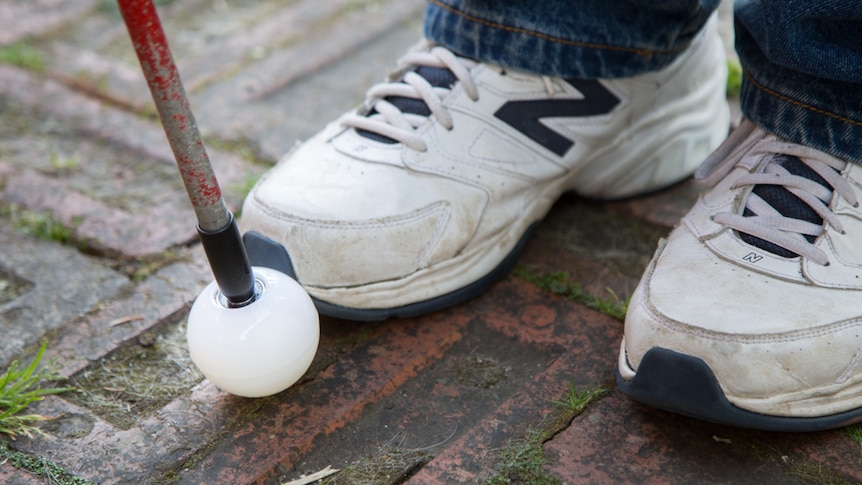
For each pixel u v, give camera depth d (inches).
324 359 47.1
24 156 65.1
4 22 81.4
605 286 51.7
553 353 47.3
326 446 42.5
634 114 53.8
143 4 30.5
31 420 44.0
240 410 44.2
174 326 50.5
